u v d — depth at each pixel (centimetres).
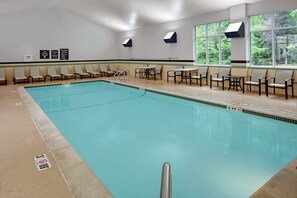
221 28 915
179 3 895
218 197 268
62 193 237
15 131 432
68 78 1335
